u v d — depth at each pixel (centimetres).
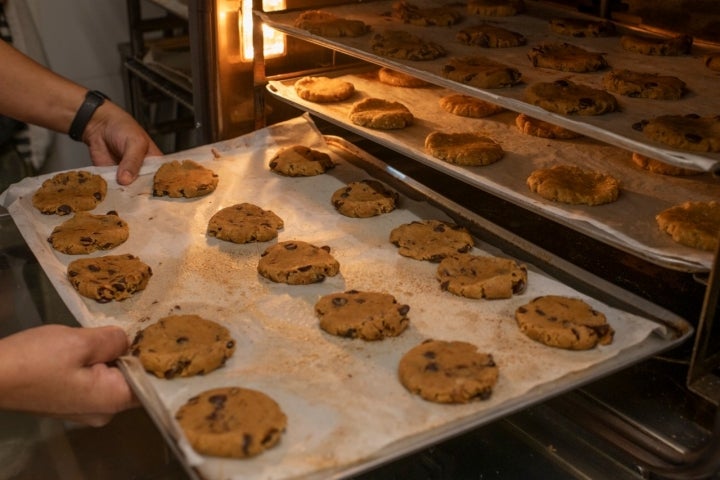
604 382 148
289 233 187
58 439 150
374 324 148
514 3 248
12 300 174
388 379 137
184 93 277
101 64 339
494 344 147
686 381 144
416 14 240
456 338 149
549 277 168
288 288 166
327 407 130
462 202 210
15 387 130
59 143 337
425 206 198
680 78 199
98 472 144
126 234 184
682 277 175
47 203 196
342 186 209
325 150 229
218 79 216
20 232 188
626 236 156
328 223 191
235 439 118
